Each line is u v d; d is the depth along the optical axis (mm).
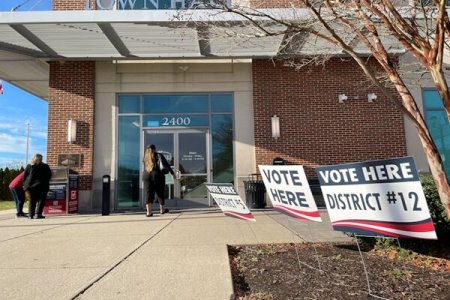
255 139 13328
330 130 13305
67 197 12031
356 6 4715
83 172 13039
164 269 4953
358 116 13359
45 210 11898
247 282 4543
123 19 10273
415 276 4660
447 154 13141
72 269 5023
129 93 13688
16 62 13617
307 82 13516
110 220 10039
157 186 10859
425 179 6473
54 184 12039
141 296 3949
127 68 13703
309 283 4410
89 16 10352
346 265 5164
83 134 13227
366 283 4387
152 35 11438
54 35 11406
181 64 13789
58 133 13188
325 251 6004
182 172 13516
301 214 4887
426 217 3582
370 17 5445
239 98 13672
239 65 13789
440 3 3814
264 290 4219
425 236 3592
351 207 4348
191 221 9500
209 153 13586
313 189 12797
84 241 6977
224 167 13516
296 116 13383
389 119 13320
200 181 13492
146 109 13703
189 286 4246
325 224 8750
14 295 4016
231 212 6328
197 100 13805
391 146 13234
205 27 8289
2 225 9258
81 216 11227
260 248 6258
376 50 4570
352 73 13469
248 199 12680
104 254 5883
